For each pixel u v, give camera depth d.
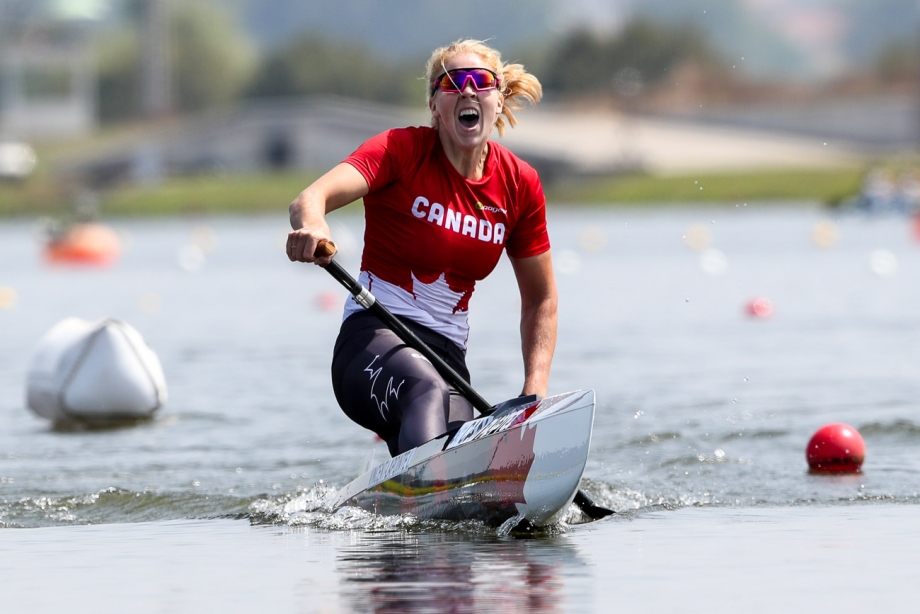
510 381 35.50
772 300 60.97
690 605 14.39
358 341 20.38
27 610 14.90
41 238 132.50
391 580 15.84
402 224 20.00
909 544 17.55
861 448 24.16
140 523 20.69
